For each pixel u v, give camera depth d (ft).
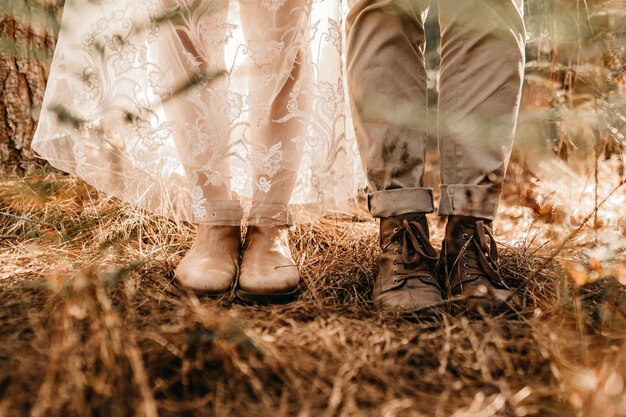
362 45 3.97
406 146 3.96
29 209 5.29
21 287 3.36
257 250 4.26
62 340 2.66
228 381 2.64
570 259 4.34
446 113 3.92
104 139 4.18
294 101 4.07
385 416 2.39
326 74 4.20
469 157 3.94
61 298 3.40
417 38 4.05
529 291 4.06
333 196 4.42
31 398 2.36
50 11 3.65
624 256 3.75
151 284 4.11
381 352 3.02
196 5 3.84
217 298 3.96
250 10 4.01
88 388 2.43
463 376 2.82
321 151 4.20
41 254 4.32
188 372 2.68
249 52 4.03
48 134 4.23
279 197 4.20
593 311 3.46
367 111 3.95
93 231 5.14
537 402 2.55
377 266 4.57
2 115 6.08
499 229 6.24
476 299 3.65
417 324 3.53
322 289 4.23
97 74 4.06
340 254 4.98
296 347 2.98
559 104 3.51
